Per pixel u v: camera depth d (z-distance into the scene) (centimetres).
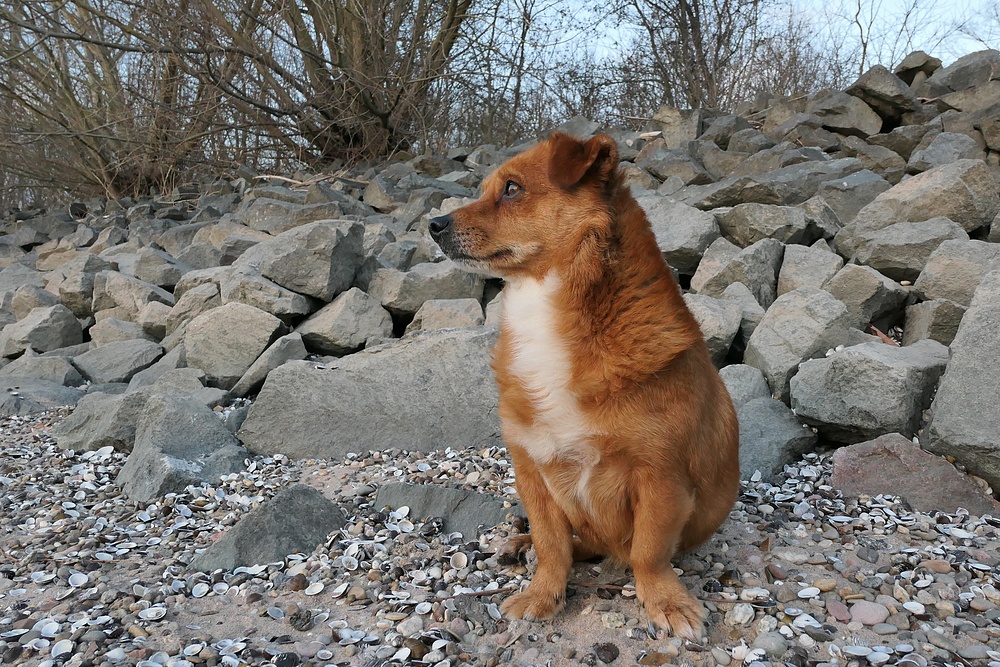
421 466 124
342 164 352
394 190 257
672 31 457
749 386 133
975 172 162
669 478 79
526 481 85
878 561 92
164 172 362
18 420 158
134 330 194
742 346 148
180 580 93
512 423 83
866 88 240
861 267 145
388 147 363
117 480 127
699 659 76
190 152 358
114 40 338
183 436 130
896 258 155
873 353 119
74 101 355
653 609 80
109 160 372
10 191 457
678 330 79
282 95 326
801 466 120
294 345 162
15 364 185
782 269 162
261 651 78
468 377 135
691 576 90
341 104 337
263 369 158
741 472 116
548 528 85
